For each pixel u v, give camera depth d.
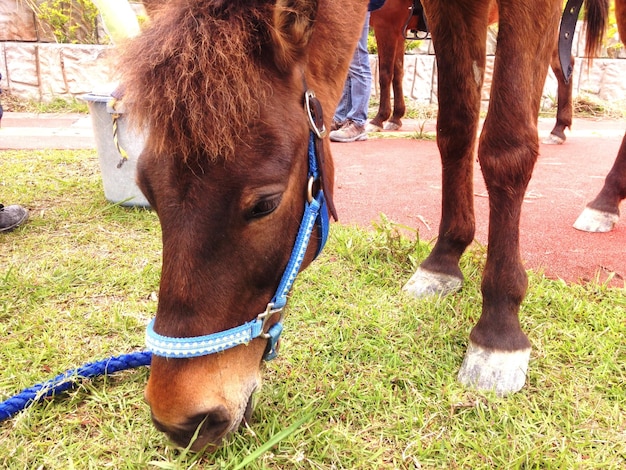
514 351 1.63
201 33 1.05
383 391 1.58
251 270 1.13
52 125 5.89
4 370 1.68
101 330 1.91
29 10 6.99
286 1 1.11
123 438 1.39
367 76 5.21
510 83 1.58
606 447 1.38
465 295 2.17
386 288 2.25
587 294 2.16
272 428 1.39
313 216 1.24
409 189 3.72
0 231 2.77
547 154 4.92
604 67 8.18
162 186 1.05
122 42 1.18
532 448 1.37
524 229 2.98
